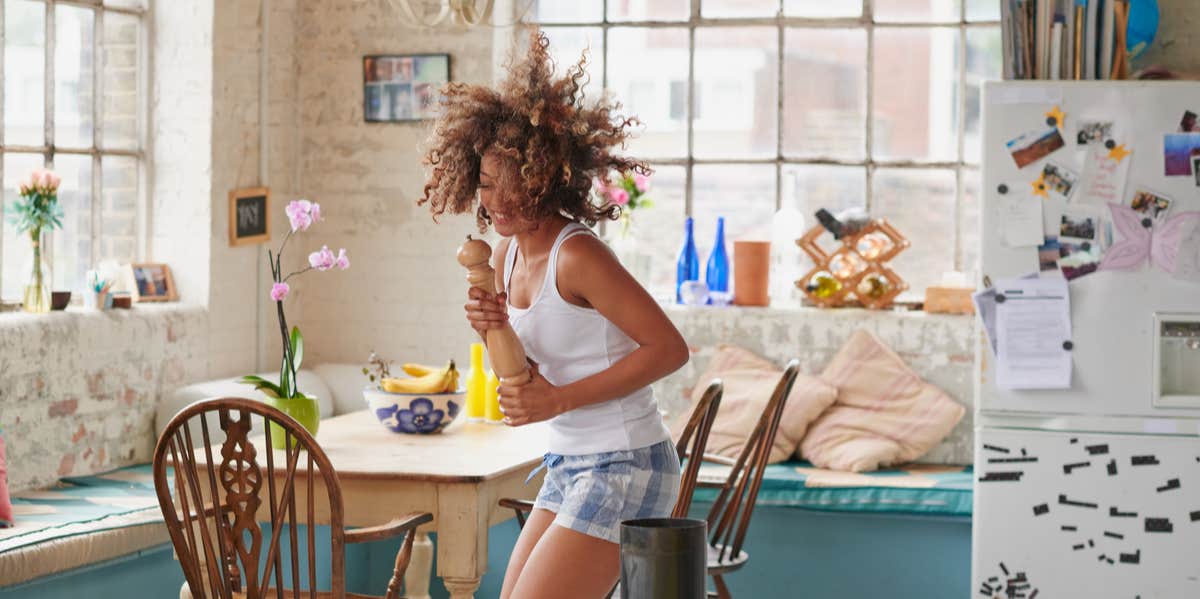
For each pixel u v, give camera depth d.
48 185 4.38
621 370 2.36
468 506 3.02
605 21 5.43
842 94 5.30
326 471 2.65
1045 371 3.80
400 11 3.71
